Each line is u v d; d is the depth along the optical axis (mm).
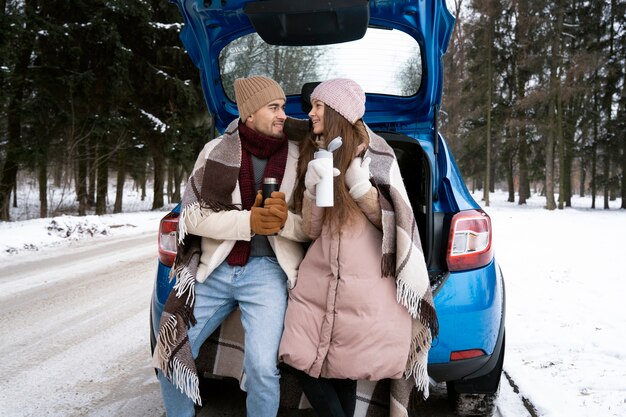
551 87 24859
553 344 4109
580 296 5746
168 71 20438
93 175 24578
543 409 2922
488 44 27969
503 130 31078
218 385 3316
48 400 3193
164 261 2715
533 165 31406
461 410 2836
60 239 11438
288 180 2248
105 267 8062
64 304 5656
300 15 2727
